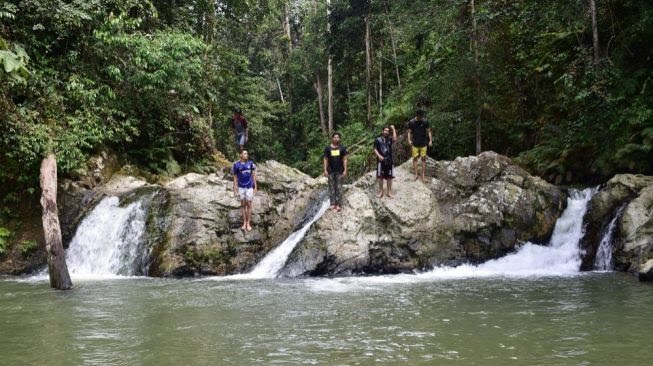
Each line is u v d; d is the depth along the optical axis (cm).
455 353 483
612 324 596
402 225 1217
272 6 2694
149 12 1858
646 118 1318
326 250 1159
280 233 1348
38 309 742
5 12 1388
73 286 1013
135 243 1316
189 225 1291
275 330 588
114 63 1711
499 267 1202
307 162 3797
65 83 1545
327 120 4566
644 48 1491
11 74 742
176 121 2091
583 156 1548
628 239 1086
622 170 1422
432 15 1888
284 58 4781
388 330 581
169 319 659
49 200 1065
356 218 1207
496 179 1349
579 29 1582
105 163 1698
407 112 2130
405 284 973
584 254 1198
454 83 1784
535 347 501
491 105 1862
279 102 4756
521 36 1767
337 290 905
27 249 1412
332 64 4041
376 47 3609
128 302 802
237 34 2781
